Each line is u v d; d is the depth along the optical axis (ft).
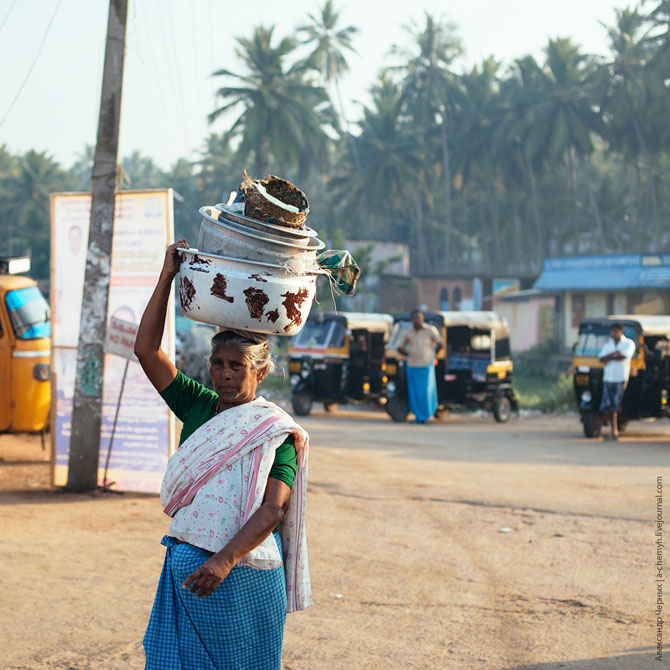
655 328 55.31
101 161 29.68
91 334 29.94
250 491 9.54
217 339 9.96
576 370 54.54
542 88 212.64
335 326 71.67
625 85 201.46
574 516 28.35
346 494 31.60
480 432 58.23
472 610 18.39
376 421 68.49
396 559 22.63
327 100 197.77
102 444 30.66
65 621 16.97
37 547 22.38
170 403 10.37
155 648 9.77
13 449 40.16
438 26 234.99
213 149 290.15
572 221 223.30
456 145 233.96
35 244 265.13
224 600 9.57
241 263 9.68
